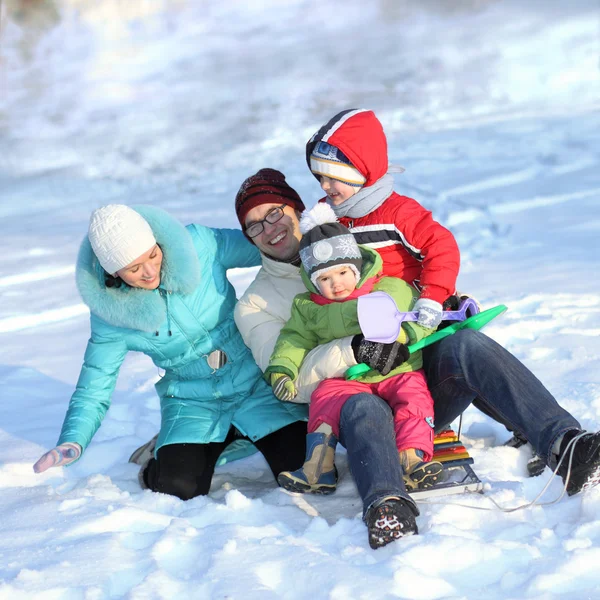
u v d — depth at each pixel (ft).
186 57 183.83
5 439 34.55
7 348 49.16
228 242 30.48
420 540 22.45
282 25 200.44
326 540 23.75
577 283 47.37
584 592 19.97
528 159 81.76
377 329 25.81
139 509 25.95
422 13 190.60
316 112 131.13
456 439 27.55
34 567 22.72
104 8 203.72
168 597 20.71
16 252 73.87
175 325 29.17
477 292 47.80
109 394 29.43
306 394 27.53
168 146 121.60
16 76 176.14
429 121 113.70
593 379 33.45
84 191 102.37
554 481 25.95
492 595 20.30
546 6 179.42
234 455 30.83
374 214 28.68
